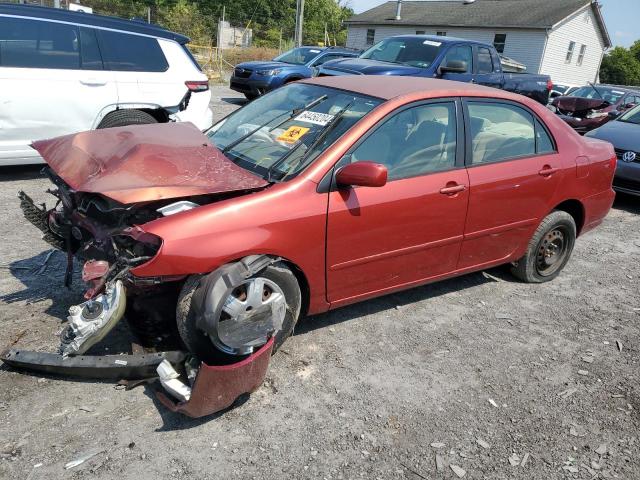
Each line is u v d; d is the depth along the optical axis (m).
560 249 5.07
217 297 2.87
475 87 4.35
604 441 3.06
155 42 7.00
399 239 3.76
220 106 14.32
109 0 34.00
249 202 3.13
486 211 4.21
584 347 4.04
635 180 7.78
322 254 3.41
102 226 3.32
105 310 2.92
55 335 3.53
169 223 2.94
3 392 3.01
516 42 33.69
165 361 2.94
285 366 3.48
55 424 2.81
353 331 3.97
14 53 6.09
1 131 6.08
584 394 3.47
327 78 4.43
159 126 4.04
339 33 53.31
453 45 10.62
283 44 38.03
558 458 2.91
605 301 4.84
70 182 3.26
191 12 35.00
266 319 3.15
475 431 3.06
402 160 3.76
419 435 2.99
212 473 2.61
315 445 2.85
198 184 3.11
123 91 6.70
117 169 3.16
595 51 38.25
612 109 12.99
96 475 2.53
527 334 4.16
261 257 3.12
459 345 3.92
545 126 4.67
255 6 44.16
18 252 4.70
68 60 6.37
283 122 3.95
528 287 4.99
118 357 3.03
